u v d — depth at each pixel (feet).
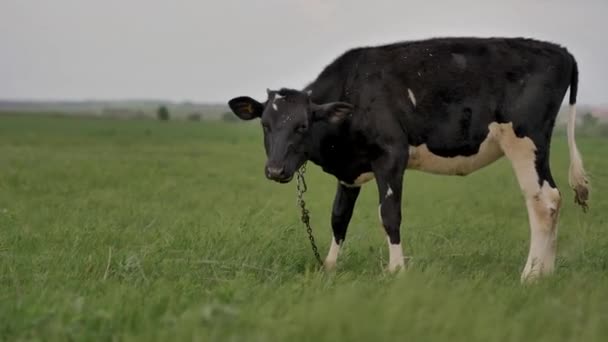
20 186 56.49
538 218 28.91
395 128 29.37
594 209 48.44
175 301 21.25
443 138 29.53
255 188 61.87
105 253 29.22
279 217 41.98
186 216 42.52
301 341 16.55
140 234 34.37
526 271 27.78
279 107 29.17
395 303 18.37
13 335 18.43
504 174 74.84
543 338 17.02
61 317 19.12
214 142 129.80
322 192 60.13
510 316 19.69
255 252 29.48
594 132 151.12
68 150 100.89
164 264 27.30
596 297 20.61
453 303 18.98
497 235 38.60
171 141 131.44
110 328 18.80
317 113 29.12
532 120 29.04
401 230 39.45
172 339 17.19
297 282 24.81
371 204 53.42
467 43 29.86
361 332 16.38
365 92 29.71
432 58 29.60
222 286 23.32
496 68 29.27
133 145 116.88
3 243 31.17
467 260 31.24
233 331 17.54
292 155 29.14
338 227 31.19
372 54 30.30
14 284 24.47
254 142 130.82
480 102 29.17
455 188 62.49
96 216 41.50
